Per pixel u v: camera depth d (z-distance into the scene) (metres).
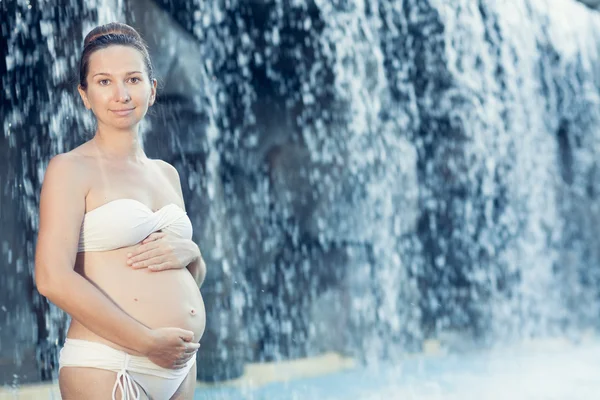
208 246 8.05
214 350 7.66
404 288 10.20
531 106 12.14
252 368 8.08
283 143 9.49
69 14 6.79
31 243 6.70
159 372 2.81
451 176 11.26
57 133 6.68
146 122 7.67
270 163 9.41
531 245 12.34
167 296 2.87
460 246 11.30
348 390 6.94
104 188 2.86
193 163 8.12
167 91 7.75
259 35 9.20
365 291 9.59
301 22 9.39
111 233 2.81
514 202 12.05
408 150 10.50
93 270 2.81
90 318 2.68
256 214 9.15
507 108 11.77
